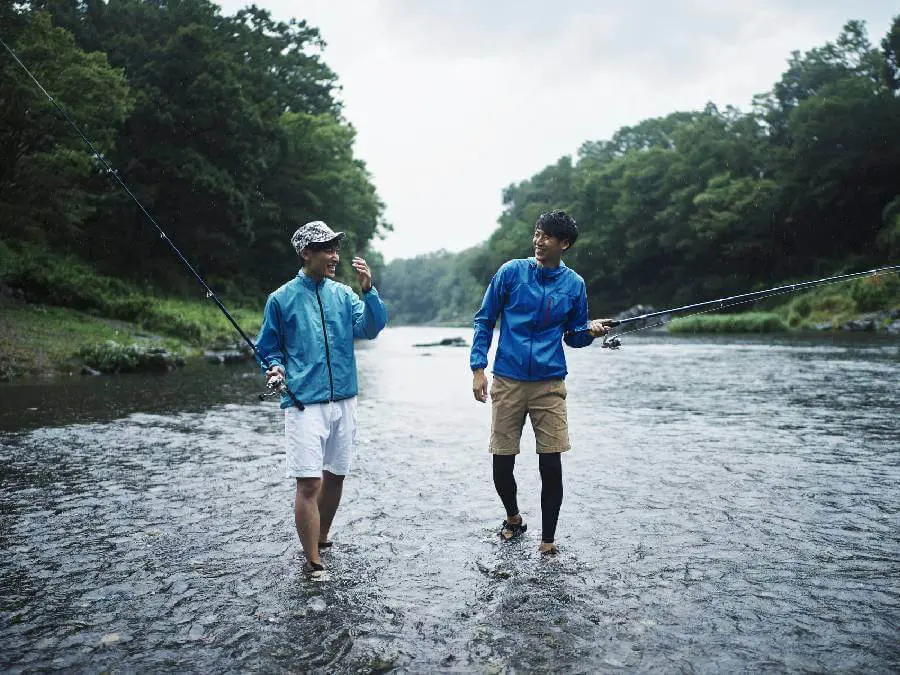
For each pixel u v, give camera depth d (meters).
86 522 3.86
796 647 2.42
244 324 25.06
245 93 36.62
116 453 5.68
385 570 3.15
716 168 58.16
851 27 54.75
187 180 32.38
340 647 2.43
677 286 60.41
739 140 57.94
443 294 161.75
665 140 80.25
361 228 50.59
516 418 3.60
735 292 53.97
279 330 3.29
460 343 28.19
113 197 30.61
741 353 18.75
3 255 20.50
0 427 6.91
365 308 3.41
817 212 48.22
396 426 7.16
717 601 2.80
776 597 2.84
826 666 2.29
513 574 3.10
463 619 2.65
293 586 2.97
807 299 38.41
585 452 5.71
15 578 3.07
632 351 20.41
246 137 35.34
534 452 5.71
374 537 3.61
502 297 3.67
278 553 3.38
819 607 2.74
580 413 7.94
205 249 34.66
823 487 4.55
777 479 4.77
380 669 2.28
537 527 3.78
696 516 3.94
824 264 47.81
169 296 31.78
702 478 4.81
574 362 16.42
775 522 3.82
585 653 2.38
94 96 22.80
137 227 32.91
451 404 9.01
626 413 7.93
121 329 17.72
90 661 2.34
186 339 19.11
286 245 42.00
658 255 64.31
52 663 2.33
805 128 46.66
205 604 2.79
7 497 4.36
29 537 3.61
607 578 3.04
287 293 3.30
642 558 3.29
